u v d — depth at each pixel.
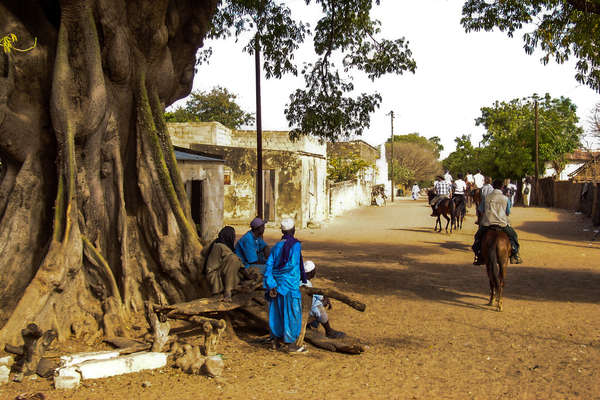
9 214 7.11
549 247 17.05
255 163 22.58
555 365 6.30
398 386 5.62
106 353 6.11
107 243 7.97
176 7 8.98
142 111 8.44
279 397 5.26
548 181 39.72
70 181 7.05
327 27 15.03
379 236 20.45
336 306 9.53
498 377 5.91
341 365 6.30
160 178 8.38
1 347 6.06
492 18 13.42
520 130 45.88
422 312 9.05
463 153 67.12
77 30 7.33
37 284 6.57
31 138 7.27
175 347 6.59
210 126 26.38
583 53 11.57
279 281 6.73
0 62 6.73
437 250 16.67
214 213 17.47
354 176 39.53
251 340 7.38
